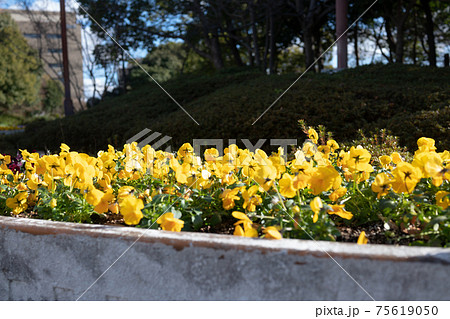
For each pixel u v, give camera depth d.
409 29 18.36
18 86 24.59
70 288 1.34
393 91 6.34
